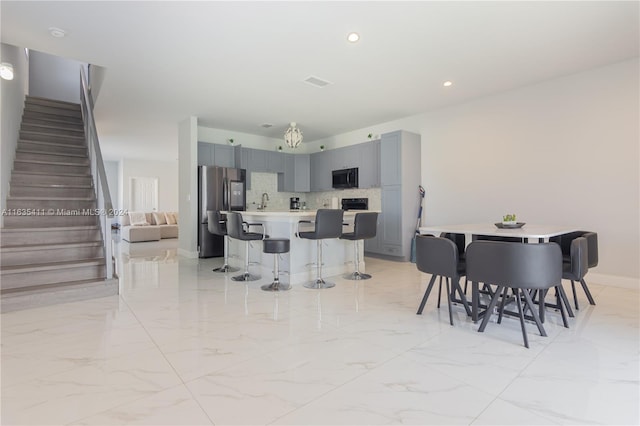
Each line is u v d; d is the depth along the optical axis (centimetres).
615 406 159
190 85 439
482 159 488
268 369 195
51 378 184
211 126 655
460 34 310
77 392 171
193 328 259
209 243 598
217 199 609
